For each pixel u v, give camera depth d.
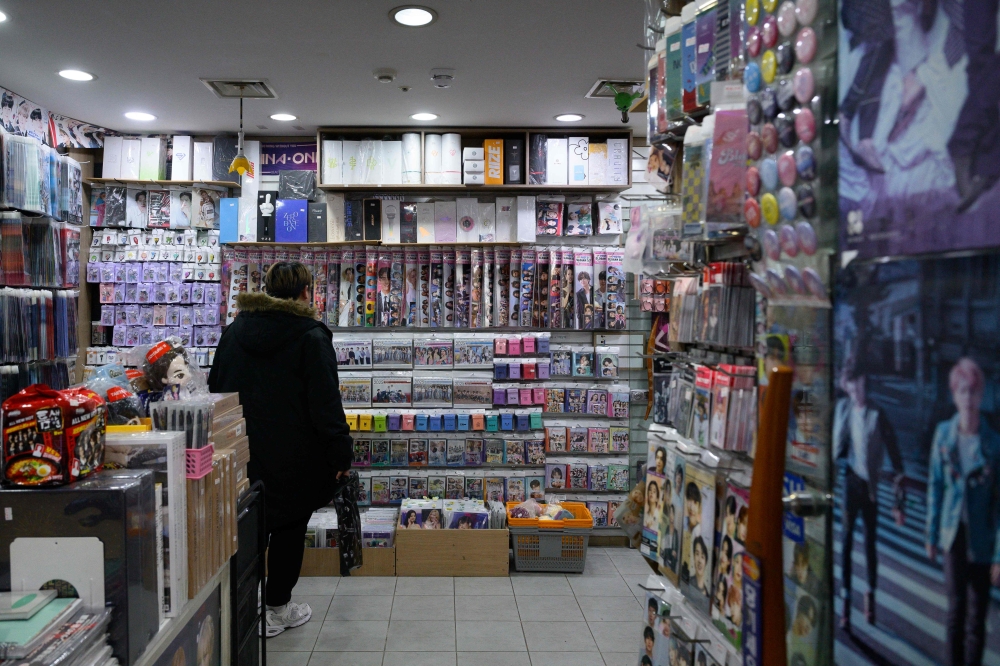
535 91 3.71
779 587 0.83
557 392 4.60
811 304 0.88
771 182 0.98
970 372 0.60
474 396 4.58
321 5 2.63
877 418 0.73
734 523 1.17
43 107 4.00
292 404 3.04
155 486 1.44
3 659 1.06
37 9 2.66
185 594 1.54
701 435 1.37
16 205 2.99
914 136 0.67
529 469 4.61
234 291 4.57
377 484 4.50
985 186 0.58
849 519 0.77
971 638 0.60
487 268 4.57
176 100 3.86
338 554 3.99
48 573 1.26
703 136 1.28
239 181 4.58
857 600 0.76
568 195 4.68
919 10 0.66
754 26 1.03
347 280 4.59
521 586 3.87
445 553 4.02
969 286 0.60
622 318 4.57
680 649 1.37
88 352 4.50
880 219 0.72
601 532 4.62
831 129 0.84
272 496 3.02
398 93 3.74
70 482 1.29
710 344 1.55
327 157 4.43
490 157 4.44
